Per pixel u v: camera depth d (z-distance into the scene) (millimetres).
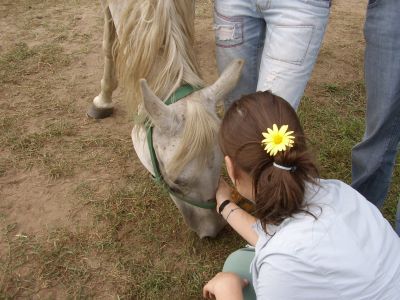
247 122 1310
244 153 1273
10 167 2852
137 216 2541
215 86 1680
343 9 4957
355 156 2184
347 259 1266
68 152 2979
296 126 1323
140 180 2777
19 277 2238
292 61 1818
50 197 2668
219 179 1687
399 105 1954
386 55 1865
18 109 3334
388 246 1348
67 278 2240
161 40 1714
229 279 1615
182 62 1736
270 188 1224
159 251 2363
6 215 2551
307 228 1278
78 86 3605
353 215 1348
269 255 1313
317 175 1278
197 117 1540
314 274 1266
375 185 2219
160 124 1555
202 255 2336
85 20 4500
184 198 1755
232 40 1974
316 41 1819
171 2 1732
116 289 2195
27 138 3055
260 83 1901
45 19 4508
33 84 3598
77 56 3953
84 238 2428
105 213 2545
